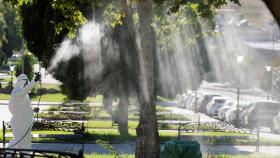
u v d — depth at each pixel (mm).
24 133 37562
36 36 76312
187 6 51688
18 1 49688
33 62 152625
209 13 48531
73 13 51719
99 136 67562
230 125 77000
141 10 43156
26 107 37562
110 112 78875
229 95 140125
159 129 78062
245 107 88312
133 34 45312
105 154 51250
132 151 54750
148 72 43812
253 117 82688
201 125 73562
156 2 43875
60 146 57406
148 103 43969
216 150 55531
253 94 147250
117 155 42000
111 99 72500
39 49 77062
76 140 63062
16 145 37344
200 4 48031
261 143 63125
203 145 56875
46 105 115938
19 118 37406
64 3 50125
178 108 120875
